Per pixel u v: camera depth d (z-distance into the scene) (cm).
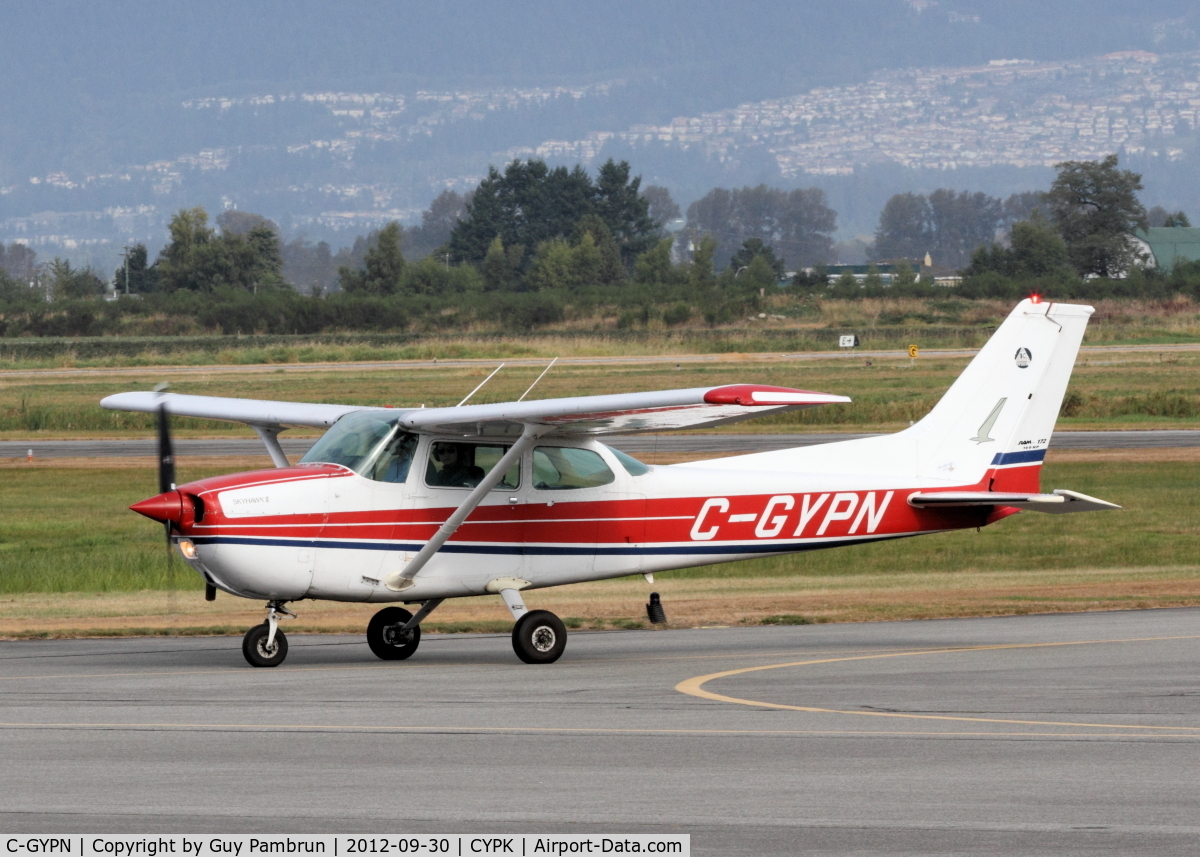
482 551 4550
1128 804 2484
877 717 3319
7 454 13700
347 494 4356
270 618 4388
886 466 5156
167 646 5009
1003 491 5312
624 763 2809
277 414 5028
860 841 2264
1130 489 10906
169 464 4466
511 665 4425
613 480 4753
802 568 7850
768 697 3638
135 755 2881
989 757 2862
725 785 2625
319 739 3055
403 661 4578
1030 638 4947
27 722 3262
